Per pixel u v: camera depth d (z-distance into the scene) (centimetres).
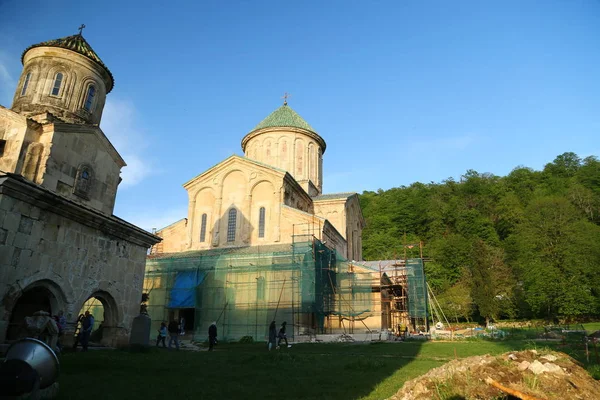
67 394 820
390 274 3656
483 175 8950
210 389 915
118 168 1889
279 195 3152
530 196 7275
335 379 1034
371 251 6475
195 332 2795
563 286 4144
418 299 3441
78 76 1920
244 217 3184
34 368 741
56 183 1557
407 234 7069
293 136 4019
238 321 2778
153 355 1566
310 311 2636
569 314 4097
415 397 756
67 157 1617
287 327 2677
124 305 1738
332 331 3006
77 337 1519
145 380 1016
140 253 1872
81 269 1523
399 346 2014
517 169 8738
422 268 3547
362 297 3125
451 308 4681
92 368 1155
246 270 2839
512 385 769
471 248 5150
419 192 8300
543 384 772
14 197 1270
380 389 900
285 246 2945
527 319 4634
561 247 4431
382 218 7344
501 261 5125
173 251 3369
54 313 1414
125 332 1728
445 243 5797
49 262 1386
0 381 716
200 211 3359
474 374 819
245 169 3281
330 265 3058
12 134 1535
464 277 5059
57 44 1888
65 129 1609
